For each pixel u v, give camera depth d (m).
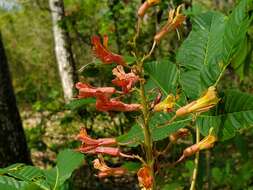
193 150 0.26
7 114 0.74
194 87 0.28
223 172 0.43
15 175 0.29
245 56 0.34
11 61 2.16
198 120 0.26
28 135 0.95
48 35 2.13
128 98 0.58
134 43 0.25
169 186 0.44
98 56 0.24
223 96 0.25
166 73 0.29
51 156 1.07
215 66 0.27
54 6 1.57
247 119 0.25
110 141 0.26
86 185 0.84
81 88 0.24
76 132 0.96
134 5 1.02
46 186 0.28
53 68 2.03
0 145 0.74
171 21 0.25
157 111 0.25
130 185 0.83
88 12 1.11
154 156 0.26
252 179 0.43
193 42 0.31
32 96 1.33
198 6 0.41
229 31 0.26
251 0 0.30
